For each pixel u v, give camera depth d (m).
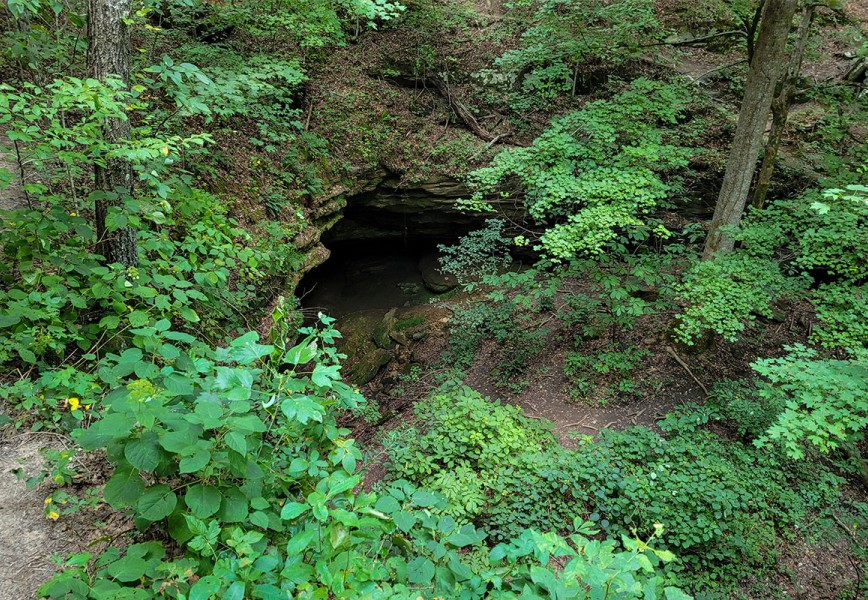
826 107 9.54
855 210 6.01
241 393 2.41
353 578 2.06
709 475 6.27
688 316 6.79
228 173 8.12
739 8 8.01
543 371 8.47
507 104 11.44
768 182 8.41
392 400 8.52
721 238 7.41
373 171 10.53
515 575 2.30
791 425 4.20
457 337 9.37
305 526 2.42
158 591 2.18
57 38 5.82
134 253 4.71
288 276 8.28
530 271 8.30
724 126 10.27
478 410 6.92
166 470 2.42
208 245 5.62
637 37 9.32
